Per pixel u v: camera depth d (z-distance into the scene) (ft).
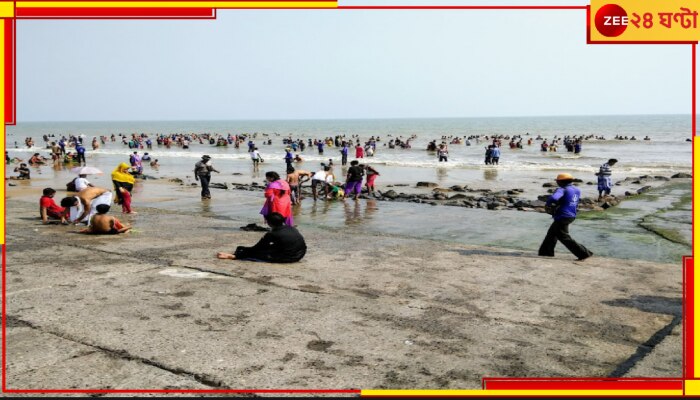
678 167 111.65
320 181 57.52
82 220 35.88
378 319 17.06
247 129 588.09
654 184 76.13
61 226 35.19
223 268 23.58
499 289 20.84
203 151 193.06
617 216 46.37
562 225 26.58
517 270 24.14
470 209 50.70
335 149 200.44
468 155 164.35
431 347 14.76
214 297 19.16
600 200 56.39
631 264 25.55
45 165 118.42
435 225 40.75
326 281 21.70
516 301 19.22
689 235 36.50
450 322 16.87
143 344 14.64
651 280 22.41
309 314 17.42
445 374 13.01
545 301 19.25
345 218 44.60
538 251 29.32
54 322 16.29
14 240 29.91
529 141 223.10
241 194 61.21
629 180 84.23
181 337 15.20
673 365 13.70
